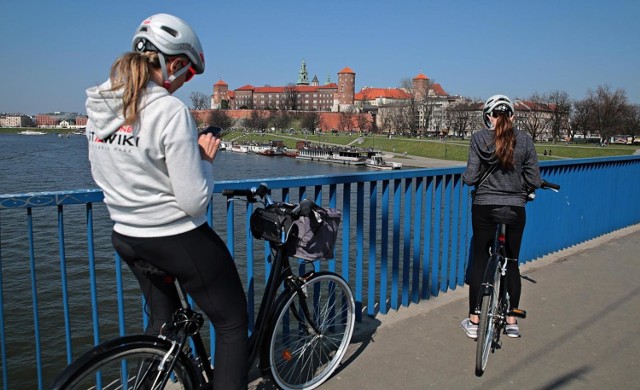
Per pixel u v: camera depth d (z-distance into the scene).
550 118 99.06
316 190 3.45
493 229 3.55
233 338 2.15
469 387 3.02
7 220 14.45
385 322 3.95
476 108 109.81
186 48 1.91
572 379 3.13
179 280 2.02
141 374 1.98
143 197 1.84
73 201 2.46
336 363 3.09
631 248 6.35
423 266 4.43
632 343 3.64
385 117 136.12
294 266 3.61
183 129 1.79
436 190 4.46
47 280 10.22
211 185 1.96
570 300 4.49
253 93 175.25
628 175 7.59
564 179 6.14
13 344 7.90
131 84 1.74
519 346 3.57
